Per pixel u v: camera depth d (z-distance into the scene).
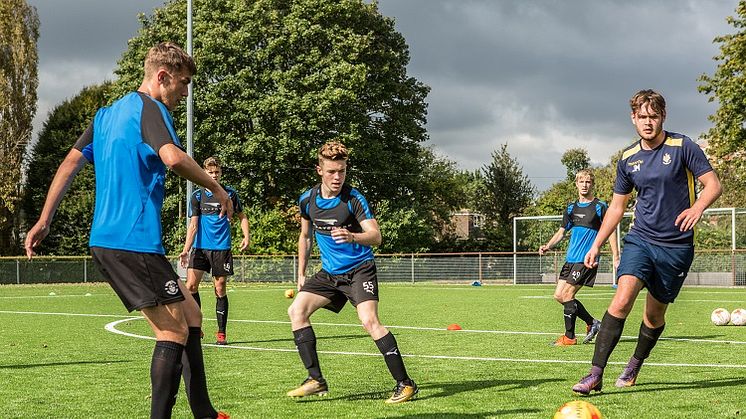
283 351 8.52
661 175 5.45
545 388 5.79
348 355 8.07
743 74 34.19
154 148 3.72
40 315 14.79
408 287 31.17
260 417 4.73
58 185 4.05
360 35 38.59
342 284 5.57
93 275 36.91
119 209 3.78
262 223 35.06
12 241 45.75
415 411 4.90
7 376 6.57
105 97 41.84
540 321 13.16
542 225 43.47
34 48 46.81
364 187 40.78
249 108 37.03
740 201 48.44
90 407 5.11
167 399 3.83
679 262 5.50
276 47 37.84
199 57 37.09
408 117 41.25
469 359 7.71
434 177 50.50
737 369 6.83
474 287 31.17
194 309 4.24
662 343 9.28
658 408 4.95
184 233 37.12
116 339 9.93
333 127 38.81
